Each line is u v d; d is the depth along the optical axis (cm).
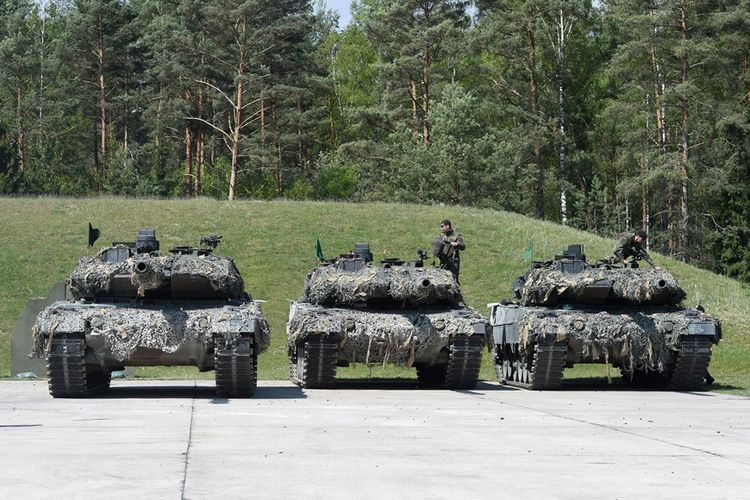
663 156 5959
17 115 8038
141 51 7756
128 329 1823
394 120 6969
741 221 6050
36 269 3616
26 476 948
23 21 8506
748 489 909
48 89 8300
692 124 6081
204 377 2659
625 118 6394
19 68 8031
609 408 1681
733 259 6062
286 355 3105
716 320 2134
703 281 3862
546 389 2134
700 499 861
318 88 7044
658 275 2144
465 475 971
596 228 6712
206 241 2072
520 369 2252
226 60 6669
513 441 1219
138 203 4331
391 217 4253
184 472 974
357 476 961
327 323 2055
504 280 3653
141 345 1820
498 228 4181
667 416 1544
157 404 1703
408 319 2078
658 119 6141
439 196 6406
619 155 7188
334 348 2066
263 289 3559
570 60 7375
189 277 1903
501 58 7500
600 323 2073
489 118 7169
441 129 6412
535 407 1694
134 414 1520
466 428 1356
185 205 4319
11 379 2533
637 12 6050
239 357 1809
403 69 6638
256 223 4116
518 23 6738
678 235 6206
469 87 7356
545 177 6900
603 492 890
